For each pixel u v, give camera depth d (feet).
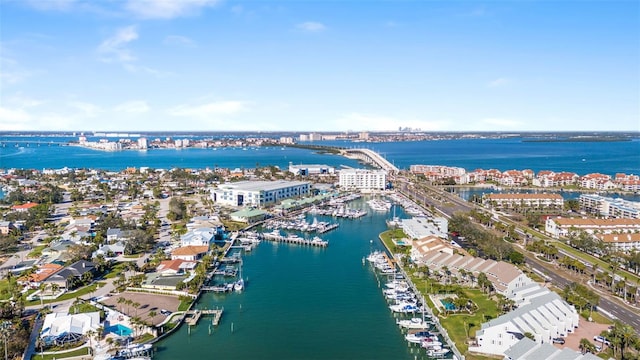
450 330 499.10
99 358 433.89
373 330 513.86
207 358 449.48
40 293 593.42
